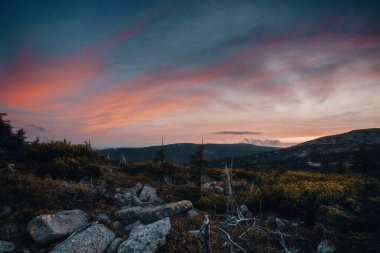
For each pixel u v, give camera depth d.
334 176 20.36
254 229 11.45
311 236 10.66
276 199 14.12
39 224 9.12
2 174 13.32
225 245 10.03
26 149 19.72
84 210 11.66
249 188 19.86
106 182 16.30
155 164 22.03
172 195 16.14
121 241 9.55
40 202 11.12
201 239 10.06
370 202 11.03
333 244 9.41
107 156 23.91
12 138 21.92
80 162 17.42
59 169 15.15
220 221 13.06
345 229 10.14
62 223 9.66
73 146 20.31
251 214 13.77
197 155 20.39
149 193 15.59
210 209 14.66
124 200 13.77
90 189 13.73
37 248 8.68
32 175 14.08
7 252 8.17
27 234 9.14
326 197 12.61
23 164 16.55
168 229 10.01
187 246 9.52
